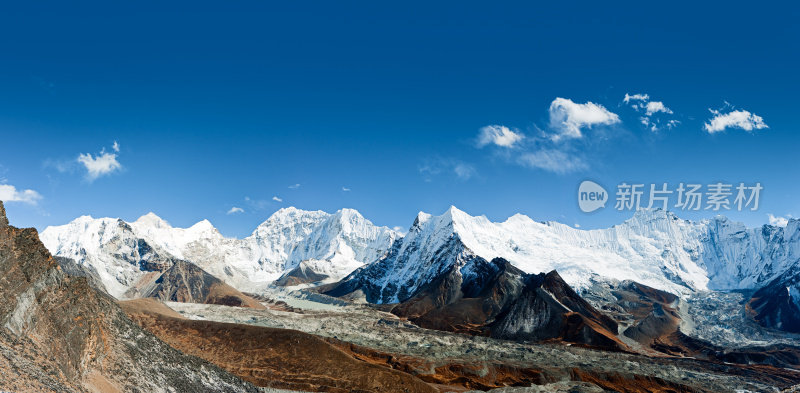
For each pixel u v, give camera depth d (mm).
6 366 86500
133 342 136125
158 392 123438
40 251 122062
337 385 183250
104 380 112500
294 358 195500
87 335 117188
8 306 102312
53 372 96438
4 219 120750
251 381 180625
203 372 148250
